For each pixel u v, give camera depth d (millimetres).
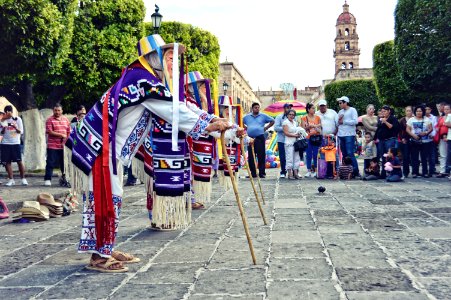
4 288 3166
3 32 10797
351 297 2729
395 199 7230
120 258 3732
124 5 16781
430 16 13602
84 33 15984
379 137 10984
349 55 67312
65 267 3707
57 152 10781
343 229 4840
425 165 11633
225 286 3018
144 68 3834
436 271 3236
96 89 16734
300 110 18969
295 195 8141
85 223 3600
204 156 6258
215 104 6883
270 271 3330
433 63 13820
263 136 12719
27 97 15109
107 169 3525
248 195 8352
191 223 5504
